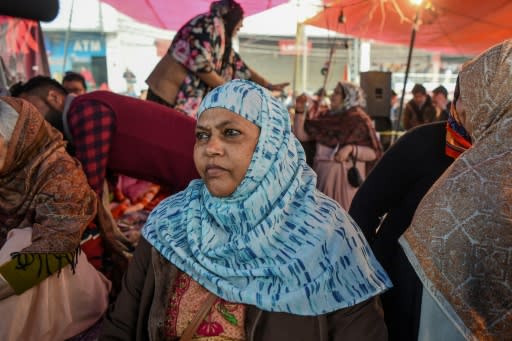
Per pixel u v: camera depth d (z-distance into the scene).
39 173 1.71
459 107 1.49
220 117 1.26
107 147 2.05
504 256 1.13
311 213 1.30
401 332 1.37
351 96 4.62
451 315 1.19
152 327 1.32
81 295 1.76
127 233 2.27
